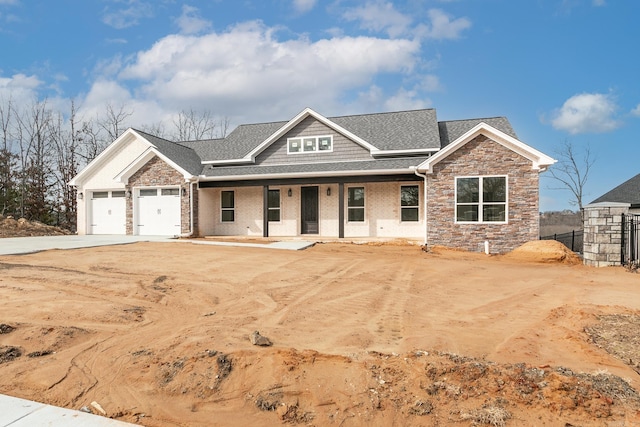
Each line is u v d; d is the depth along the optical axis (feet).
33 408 10.61
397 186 57.47
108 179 66.74
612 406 10.32
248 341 15.46
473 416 10.18
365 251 45.24
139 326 17.69
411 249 47.32
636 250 37.01
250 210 64.59
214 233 66.03
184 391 11.98
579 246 63.67
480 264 37.32
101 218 67.62
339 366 12.83
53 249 42.11
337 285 26.50
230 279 27.78
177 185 60.54
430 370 12.31
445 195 48.01
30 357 14.29
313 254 41.50
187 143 78.89
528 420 9.98
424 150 55.77
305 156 62.39
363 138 61.31
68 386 12.25
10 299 21.39
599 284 27.89
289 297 23.07
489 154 46.50
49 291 23.29
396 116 66.39
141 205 63.10
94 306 20.36
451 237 47.80
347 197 59.41
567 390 11.00
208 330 16.97
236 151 68.33
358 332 16.78
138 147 65.87
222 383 12.29
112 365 13.62
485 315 19.62
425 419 10.27
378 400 11.10
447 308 21.02
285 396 11.52
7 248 42.06
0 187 103.35
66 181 110.42
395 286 26.55
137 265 32.83
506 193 45.93
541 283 28.19
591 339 15.49
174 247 45.57
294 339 15.83
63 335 16.10
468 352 14.29
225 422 10.52
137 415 10.82
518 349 14.55
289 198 62.13
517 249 43.19
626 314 18.95
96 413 10.85
